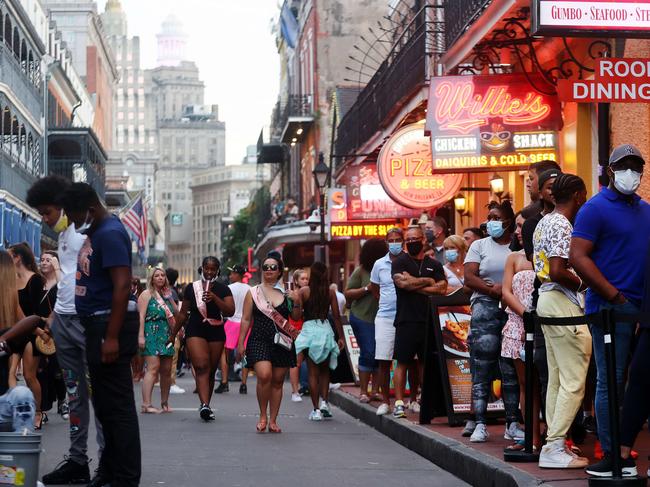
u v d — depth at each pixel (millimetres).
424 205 20031
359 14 48000
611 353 7305
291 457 10992
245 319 13484
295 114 48688
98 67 99250
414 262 12672
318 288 15125
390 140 20047
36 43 48562
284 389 23438
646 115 12648
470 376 11828
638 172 7703
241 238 101688
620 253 7766
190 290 14906
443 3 19516
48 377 13789
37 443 7109
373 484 9312
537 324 9086
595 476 7691
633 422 7473
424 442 11023
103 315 7910
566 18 10305
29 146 49531
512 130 15047
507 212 10406
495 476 8477
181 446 11781
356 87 41625
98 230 7938
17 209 42281
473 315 10570
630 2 10344
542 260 8375
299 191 55188
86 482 9016
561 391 8352
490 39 15867
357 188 26984
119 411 7895
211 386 15109
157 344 16078
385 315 13664
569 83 10445
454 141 15094
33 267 12641
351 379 18297
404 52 22828
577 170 15109
